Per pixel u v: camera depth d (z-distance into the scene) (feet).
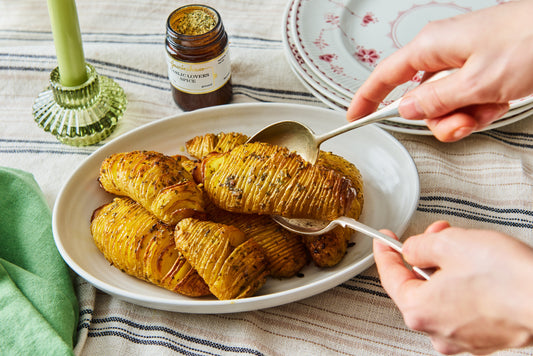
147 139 2.37
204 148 2.29
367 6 2.71
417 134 2.42
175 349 2.04
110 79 2.62
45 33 2.84
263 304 1.98
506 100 1.80
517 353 2.03
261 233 2.10
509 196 2.33
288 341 2.06
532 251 1.61
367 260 2.02
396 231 2.10
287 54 2.57
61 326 2.00
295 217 2.06
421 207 2.31
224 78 2.50
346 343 2.05
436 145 2.46
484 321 1.64
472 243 1.64
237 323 2.07
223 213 2.15
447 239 1.67
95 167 2.27
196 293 2.03
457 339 1.70
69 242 2.15
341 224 2.00
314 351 2.04
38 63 2.64
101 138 2.51
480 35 1.77
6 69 2.64
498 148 2.44
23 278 2.06
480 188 2.36
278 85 2.66
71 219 2.19
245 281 1.99
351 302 2.12
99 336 2.06
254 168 2.05
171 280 2.02
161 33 2.81
